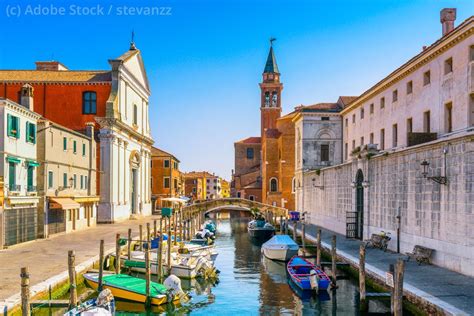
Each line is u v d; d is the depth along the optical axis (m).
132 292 17.22
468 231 16.38
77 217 33.72
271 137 67.94
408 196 21.28
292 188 62.28
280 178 64.62
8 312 12.09
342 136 47.75
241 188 78.38
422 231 19.92
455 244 17.25
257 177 80.19
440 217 18.36
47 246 24.48
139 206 49.47
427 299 13.05
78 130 41.59
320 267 21.97
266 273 24.97
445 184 17.91
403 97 31.48
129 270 23.33
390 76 32.56
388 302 16.27
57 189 30.03
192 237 39.81
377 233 25.08
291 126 62.31
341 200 33.03
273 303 18.20
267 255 29.52
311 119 48.03
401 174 22.03
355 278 20.03
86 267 18.81
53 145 29.42
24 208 25.80
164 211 32.66
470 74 22.97
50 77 42.66
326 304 17.59
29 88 29.62
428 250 18.95
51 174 29.22
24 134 26.09
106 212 40.09
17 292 13.89
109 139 40.09
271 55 85.81
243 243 40.50
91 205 36.66
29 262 19.30
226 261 29.56
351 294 18.75
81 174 35.06
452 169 17.42
